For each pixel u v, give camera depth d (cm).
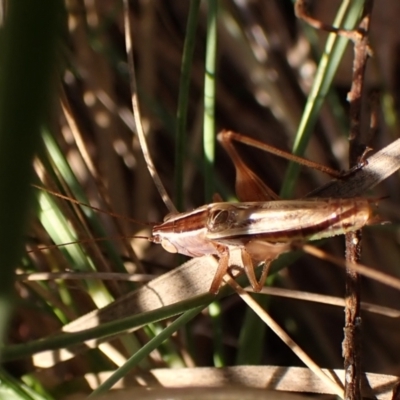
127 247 20
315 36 22
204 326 21
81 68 21
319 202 19
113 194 21
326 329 21
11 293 13
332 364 21
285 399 18
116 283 19
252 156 22
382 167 19
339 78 22
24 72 10
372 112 20
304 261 22
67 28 21
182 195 20
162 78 23
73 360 19
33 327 20
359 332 18
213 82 20
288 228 19
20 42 10
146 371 19
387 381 18
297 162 19
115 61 22
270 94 22
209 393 18
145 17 22
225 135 19
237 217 19
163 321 19
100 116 22
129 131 22
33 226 20
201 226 19
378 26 22
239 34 22
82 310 20
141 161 22
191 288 19
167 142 22
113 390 19
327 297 19
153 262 21
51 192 19
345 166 22
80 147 20
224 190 21
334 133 22
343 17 20
